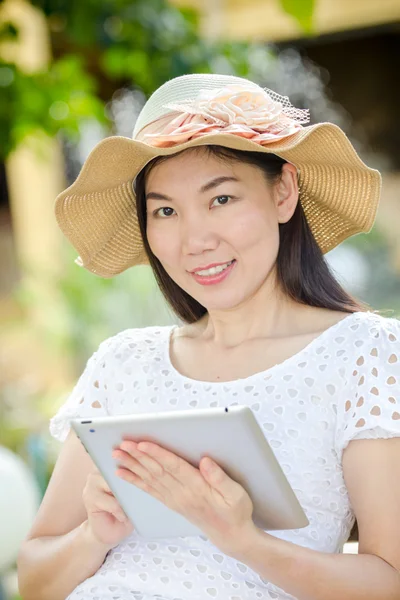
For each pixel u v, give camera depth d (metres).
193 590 2.29
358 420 2.23
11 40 5.50
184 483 1.92
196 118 2.34
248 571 2.29
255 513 2.05
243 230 2.32
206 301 2.40
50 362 7.59
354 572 2.10
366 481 2.20
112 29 5.45
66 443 2.69
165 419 1.83
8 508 3.42
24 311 7.96
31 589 2.56
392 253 7.53
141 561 2.37
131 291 6.88
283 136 2.34
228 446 1.85
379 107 8.15
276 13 7.51
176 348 2.68
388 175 8.09
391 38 8.06
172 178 2.34
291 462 2.30
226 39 6.12
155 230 2.43
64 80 5.61
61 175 8.12
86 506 2.29
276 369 2.39
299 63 8.02
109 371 2.68
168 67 5.69
